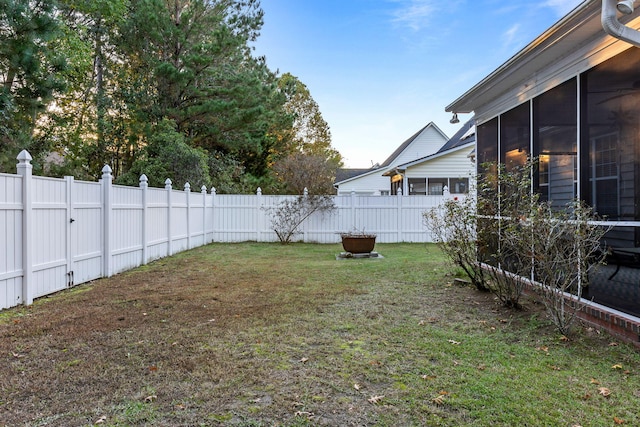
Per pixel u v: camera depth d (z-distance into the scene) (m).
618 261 3.76
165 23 14.28
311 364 3.11
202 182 13.62
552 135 4.89
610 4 3.23
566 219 3.88
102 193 6.68
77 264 6.02
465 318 4.36
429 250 10.79
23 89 8.11
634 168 3.58
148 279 6.59
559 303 4.03
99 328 3.99
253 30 16.81
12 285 4.74
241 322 4.20
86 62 13.86
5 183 4.61
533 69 5.13
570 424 2.25
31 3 7.93
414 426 2.23
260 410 2.42
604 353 3.34
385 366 3.07
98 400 2.54
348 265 8.05
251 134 17.44
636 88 3.58
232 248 11.22
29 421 2.29
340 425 2.25
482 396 2.58
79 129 15.38
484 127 7.07
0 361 3.16
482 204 5.32
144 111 15.22
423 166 17.77
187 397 2.58
